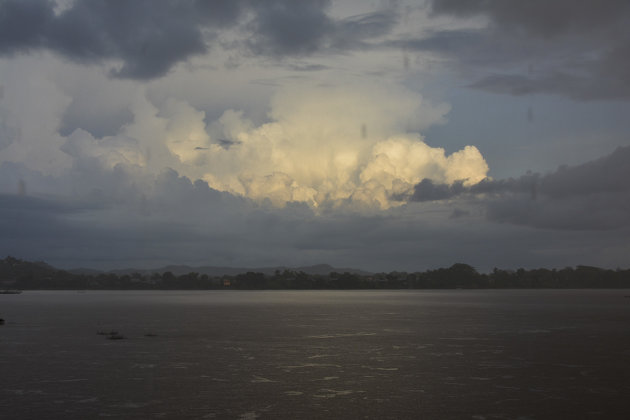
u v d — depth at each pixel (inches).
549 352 2625.5
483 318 5113.2
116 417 1461.6
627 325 4247.0
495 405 1588.3
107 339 3191.4
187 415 1480.1
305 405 1579.7
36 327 4047.7
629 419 1460.4
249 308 7381.9
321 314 5846.5
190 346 2842.0
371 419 1449.3
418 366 2209.6
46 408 1547.7
